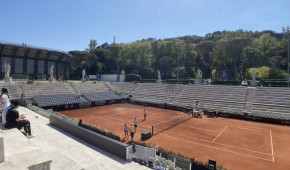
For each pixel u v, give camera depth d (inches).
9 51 2581.2
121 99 2186.3
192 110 1446.9
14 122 305.3
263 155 725.9
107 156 597.3
